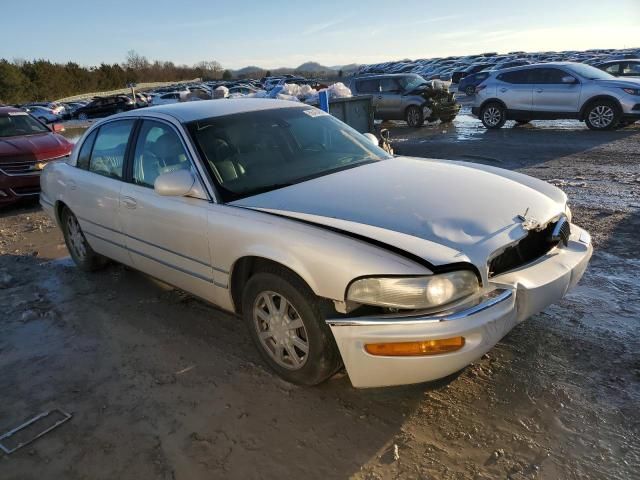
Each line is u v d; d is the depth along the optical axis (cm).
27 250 600
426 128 1594
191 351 351
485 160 949
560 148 1016
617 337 326
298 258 266
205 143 346
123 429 279
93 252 481
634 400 269
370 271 242
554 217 300
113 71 7800
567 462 234
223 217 308
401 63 6819
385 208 284
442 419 267
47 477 251
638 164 815
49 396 314
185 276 355
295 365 296
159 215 355
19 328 403
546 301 269
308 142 384
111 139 425
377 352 243
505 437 252
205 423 279
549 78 1293
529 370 300
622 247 470
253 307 310
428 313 238
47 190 516
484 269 250
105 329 391
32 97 6362
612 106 1183
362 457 247
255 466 246
